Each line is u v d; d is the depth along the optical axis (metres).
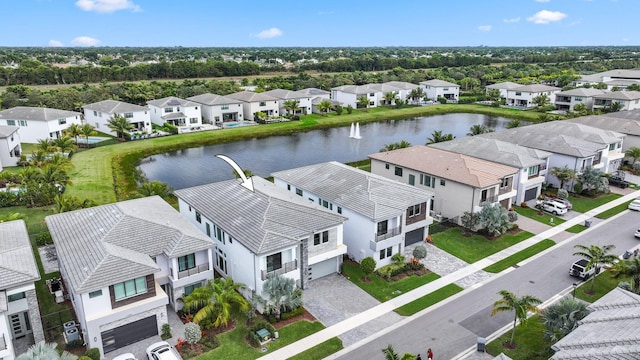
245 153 79.44
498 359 20.42
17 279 24.17
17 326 26.77
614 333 18.73
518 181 48.91
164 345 25.11
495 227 40.59
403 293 32.50
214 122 99.81
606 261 31.17
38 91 108.00
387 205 36.47
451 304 31.02
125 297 25.92
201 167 69.69
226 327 28.20
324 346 26.48
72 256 27.33
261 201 34.59
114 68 149.88
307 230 31.77
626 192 54.88
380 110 122.50
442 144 57.16
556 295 32.03
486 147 53.12
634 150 63.03
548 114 106.31
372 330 28.16
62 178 50.75
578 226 44.50
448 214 45.97
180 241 29.44
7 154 61.22
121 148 75.50
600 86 135.88
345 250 34.62
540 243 40.62
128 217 31.09
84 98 105.62
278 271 30.33
